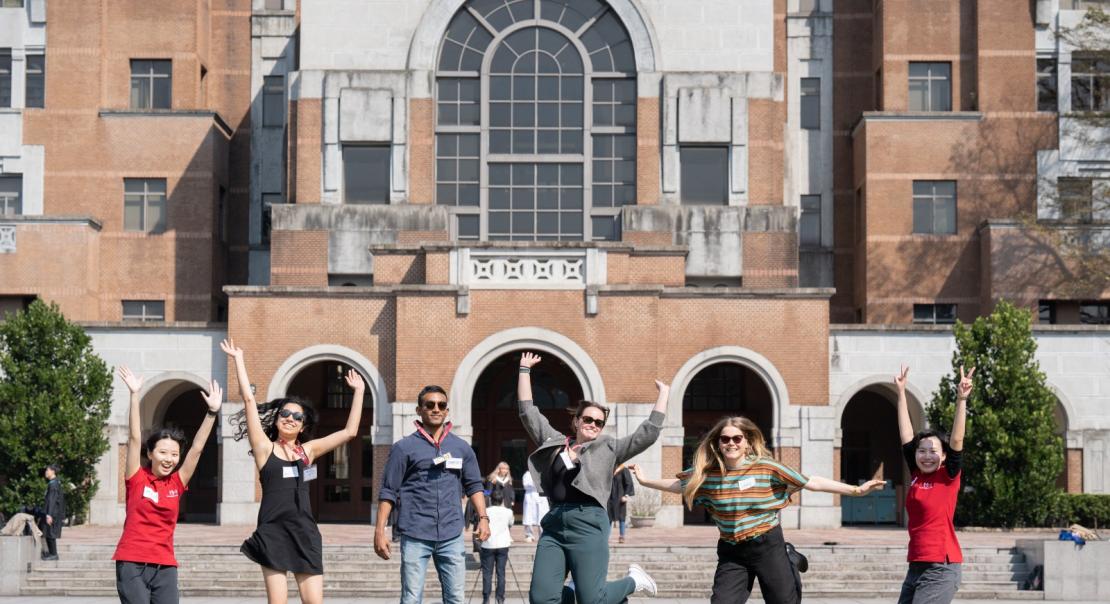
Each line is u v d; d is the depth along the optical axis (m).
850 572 26.00
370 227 40.38
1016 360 34.78
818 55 45.47
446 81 41.53
